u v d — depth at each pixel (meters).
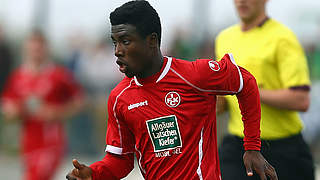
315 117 37.72
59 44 48.31
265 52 18.33
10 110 28.23
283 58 18.23
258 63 18.38
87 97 41.47
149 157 13.86
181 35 40.97
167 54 40.78
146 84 13.54
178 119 13.44
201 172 13.40
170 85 13.44
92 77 42.06
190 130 13.46
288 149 18.25
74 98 28.89
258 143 14.17
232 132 18.73
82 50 43.31
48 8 49.44
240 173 18.39
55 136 28.42
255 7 18.48
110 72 42.09
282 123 18.22
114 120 14.17
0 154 42.41
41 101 28.28
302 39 41.25
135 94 13.65
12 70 44.09
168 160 13.62
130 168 14.70
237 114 18.45
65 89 28.69
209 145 13.70
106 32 44.12
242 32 19.00
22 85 28.34
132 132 14.21
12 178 36.44
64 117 28.53
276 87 18.50
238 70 13.95
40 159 28.06
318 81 38.66
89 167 14.00
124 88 13.80
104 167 14.21
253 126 14.14
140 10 13.08
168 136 13.53
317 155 36.81
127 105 13.73
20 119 28.42
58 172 36.78
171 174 13.65
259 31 18.62
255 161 14.09
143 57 13.22
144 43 13.17
